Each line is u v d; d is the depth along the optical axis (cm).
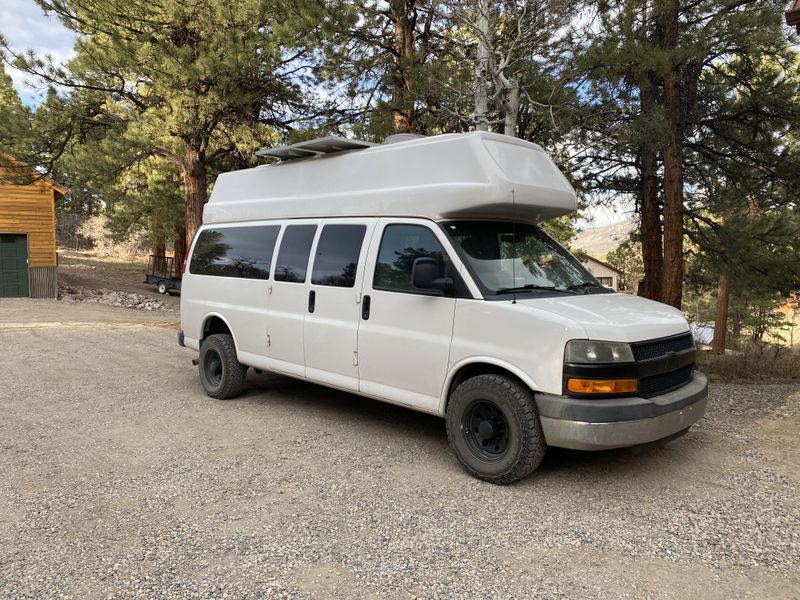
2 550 341
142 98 1407
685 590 301
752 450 516
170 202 2402
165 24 1323
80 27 1362
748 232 1232
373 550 341
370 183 555
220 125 1420
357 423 599
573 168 1302
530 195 489
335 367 561
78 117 1449
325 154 616
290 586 304
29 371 862
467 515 387
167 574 315
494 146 493
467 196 475
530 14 894
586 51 952
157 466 474
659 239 1406
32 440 539
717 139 1277
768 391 752
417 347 488
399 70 1187
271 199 659
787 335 4147
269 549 342
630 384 411
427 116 1128
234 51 1184
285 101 1438
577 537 357
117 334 1276
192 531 364
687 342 474
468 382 452
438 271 475
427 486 436
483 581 309
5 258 2172
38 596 295
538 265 512
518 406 423
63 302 2086
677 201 1221
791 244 1197
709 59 1124
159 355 1008
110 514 388
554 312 424
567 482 444
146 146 1329
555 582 308
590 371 400
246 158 1502
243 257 675
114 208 2780
